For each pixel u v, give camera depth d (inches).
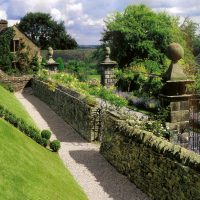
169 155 432.5
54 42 4138.8
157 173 461.1
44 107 1211.9
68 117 945.5
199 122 600.4
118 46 1503.4
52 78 1320.1
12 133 584.4
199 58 1809.8
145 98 991.6
